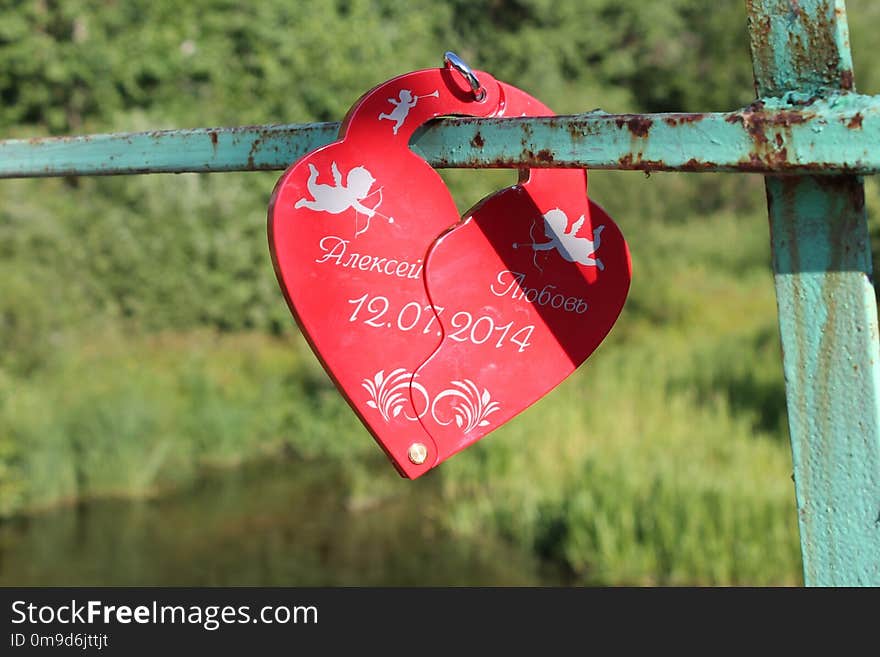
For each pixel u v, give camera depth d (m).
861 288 0.67
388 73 13.57
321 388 9.38
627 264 0.96
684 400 7.89
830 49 0.65
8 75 12.81
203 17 13.16
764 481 6.09
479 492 7.13
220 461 8.62
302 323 0.86
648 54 17.92
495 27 16.95
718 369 8.96
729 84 17.38
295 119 12.98
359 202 0.87
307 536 6.97
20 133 12.88
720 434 7.16
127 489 7.95
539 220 0.93
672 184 14.30
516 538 6.45
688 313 11.44
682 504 5.84
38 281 9.62
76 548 6.90
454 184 9.37
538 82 16.27
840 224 0.68
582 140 0.74
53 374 8.95
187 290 10.67
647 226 12.83
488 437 7.54
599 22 17.67
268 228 0.86
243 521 7.32
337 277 0.87
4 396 8.23
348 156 0.87
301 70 13.05
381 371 0.88
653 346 10.25
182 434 8.65
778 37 0.67
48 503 7.75
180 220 10.79
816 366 0.70
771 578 5.24
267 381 9.62
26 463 7.83
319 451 8.77
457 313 0.90
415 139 0.89
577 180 0.94
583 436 7.34
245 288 10.85
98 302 10.46
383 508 7.36
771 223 0.70
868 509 0.69
